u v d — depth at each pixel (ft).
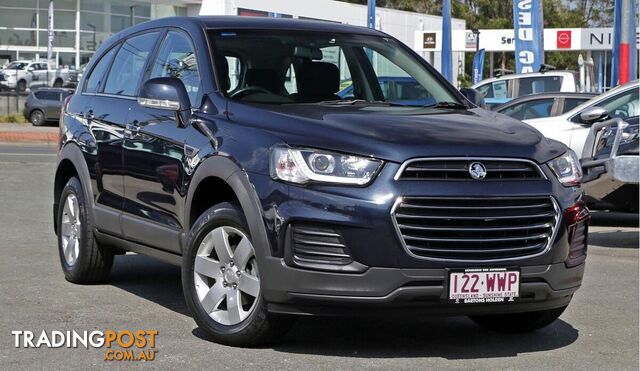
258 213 19.07
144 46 25.66
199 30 23.52
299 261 18.54
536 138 20.30
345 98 23.03
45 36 215.51
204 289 20.70
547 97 52.44
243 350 19.90
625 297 26.55
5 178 57.16
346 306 18.49
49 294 25.41
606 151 34.63
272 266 18.80
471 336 21.94
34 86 196.65
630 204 34.40
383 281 18.21
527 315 21.70
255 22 24.25
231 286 20.13
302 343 20.67
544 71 75.66
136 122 23.94
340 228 18.28
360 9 161.48
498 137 19.63
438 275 18.42
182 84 22.24
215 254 20.62
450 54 96.78
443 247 18.51
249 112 20.80
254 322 19.52
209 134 20.98
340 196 18.33
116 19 211.41
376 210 18.13
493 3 251.19
